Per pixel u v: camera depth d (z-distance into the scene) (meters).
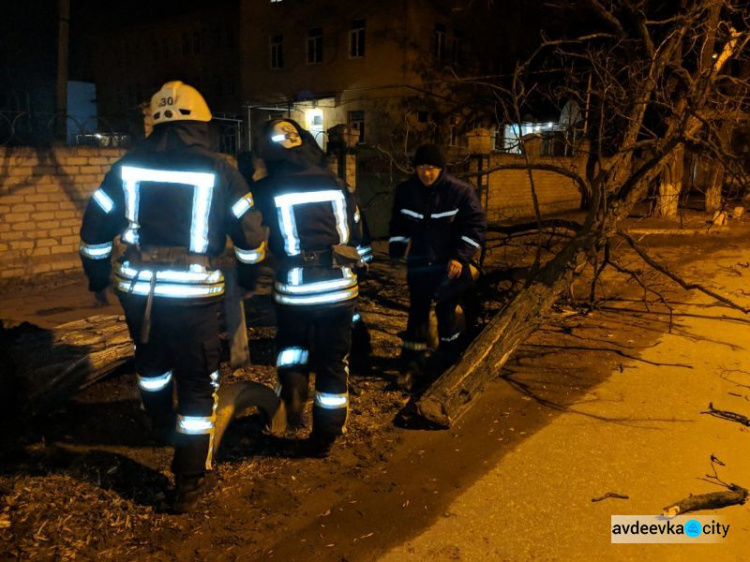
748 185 5.64
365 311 6.19
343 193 3.27
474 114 22.12
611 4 7.59
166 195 2.65
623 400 4.15
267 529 2.69
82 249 2.77
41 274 7.54
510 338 4.34
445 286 4.21
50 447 3.28
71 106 28.28
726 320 6.08
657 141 5.97
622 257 9.62
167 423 3.02
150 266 2.63
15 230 7.31
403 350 4.36
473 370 4.02
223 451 3.34
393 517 2.81
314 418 3.25
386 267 8.66
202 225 2.69
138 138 8.61
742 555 2.57
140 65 29.41
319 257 3.15
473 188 4.10
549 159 17.03
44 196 7.55
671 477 3.19
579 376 4.59
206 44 26.39
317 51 21.50
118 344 3.99
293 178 3.16
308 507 2.87
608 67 7.07
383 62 19.75
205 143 2.76
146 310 2.60
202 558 2.49
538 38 23.41
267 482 3.07
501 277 7.09
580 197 19.20
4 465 3.05
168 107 2.68
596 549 2.60
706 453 3.44
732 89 9.67
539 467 3.27
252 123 23.33
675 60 7.24
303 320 3.25
